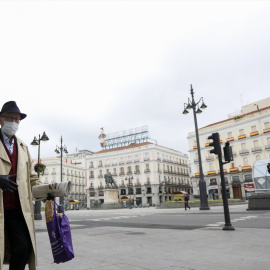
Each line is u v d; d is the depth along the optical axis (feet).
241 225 27.73
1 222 7.52
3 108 8.68
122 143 266.16
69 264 12.60
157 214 58.29
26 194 8.43
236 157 181.06
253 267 11.19
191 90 72.64
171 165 250.16
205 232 22.89
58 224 8.27
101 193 244.22
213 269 11.01
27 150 9.39
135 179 233.14
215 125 192.65
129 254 14.58
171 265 11.84
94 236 22.77
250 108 190.80
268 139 166.91
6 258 8.04
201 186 67.31
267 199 53.01
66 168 269.64
